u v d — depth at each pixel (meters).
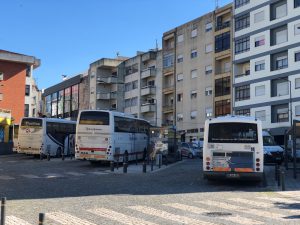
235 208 11.80
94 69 86.31
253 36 56.91
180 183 18.59
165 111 72.25
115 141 28.56
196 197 14.05
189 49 68.38
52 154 38.00
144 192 15.25
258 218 10.29
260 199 13.80
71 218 9.98
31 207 11.52
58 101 104.31
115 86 83.50
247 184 18.53
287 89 52.16
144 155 34.09
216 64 63.16
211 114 63.19
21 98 52.75
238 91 58.81
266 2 55.31
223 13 62.47
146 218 10.08
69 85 97.81
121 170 25.95
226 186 17.73
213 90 63.00
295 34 51.41
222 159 17.95
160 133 32.50
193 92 66.94
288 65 51.94
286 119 52.09
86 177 21.14
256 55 56.28
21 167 27.16
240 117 18.44
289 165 30.91
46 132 37.38
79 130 28.48
